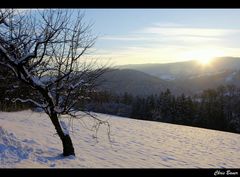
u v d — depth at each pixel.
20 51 8.75
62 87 9.43
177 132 26.47
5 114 18.67
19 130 13.05
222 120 72.25
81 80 9.31
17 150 9.41
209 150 17.95
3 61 8.70
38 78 9.30
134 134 20.86
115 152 13.00
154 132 24.03
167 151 15.48
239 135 30.98
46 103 9.67
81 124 21.41
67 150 10.04
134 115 74.38
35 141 11.23
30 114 20.58
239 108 80.38
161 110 78.75
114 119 30.89
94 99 9.95
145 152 14.20
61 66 9.19
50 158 9.46
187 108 76.94
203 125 72.75
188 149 17.30
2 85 9.84
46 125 17.33
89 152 11.90
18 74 8.70
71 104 9.67
